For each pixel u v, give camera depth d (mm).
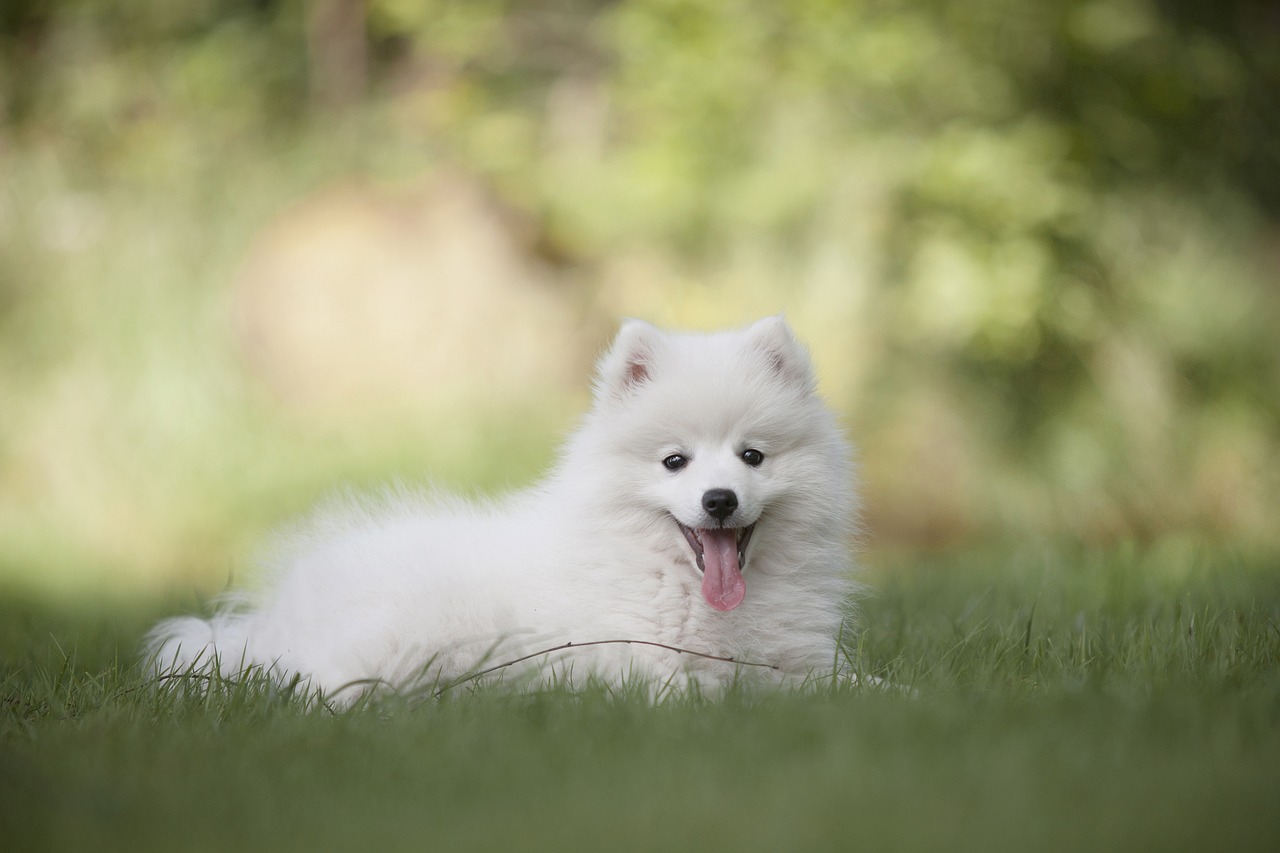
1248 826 2982
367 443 13055
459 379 13641
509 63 15375
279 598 5531
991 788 3260
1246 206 15039
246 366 13750
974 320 12711
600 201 13594
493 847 3047
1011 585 7652
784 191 13172
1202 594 6605
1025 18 13508
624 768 3578
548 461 12828
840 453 5457
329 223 14039
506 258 14297
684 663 5020
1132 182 14398
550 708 4207
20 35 15203
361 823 3252
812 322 13508
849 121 13719
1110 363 13914
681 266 14062
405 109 14844
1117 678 4484
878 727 3801
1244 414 14031
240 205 14250
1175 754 3531
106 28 15211
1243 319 14344
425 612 4965
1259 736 3686
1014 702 4129
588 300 14227
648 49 13383
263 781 3586
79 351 13766
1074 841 2938
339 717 4273
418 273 13914
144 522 12750
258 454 13102
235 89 14891
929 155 12961
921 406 13555
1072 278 13789
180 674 5016
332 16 15219
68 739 4035
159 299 13867
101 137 14695
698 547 5090
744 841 3000
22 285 13992
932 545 13227
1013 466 13469
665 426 5172
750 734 3830
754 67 13469
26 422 13484
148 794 3465
